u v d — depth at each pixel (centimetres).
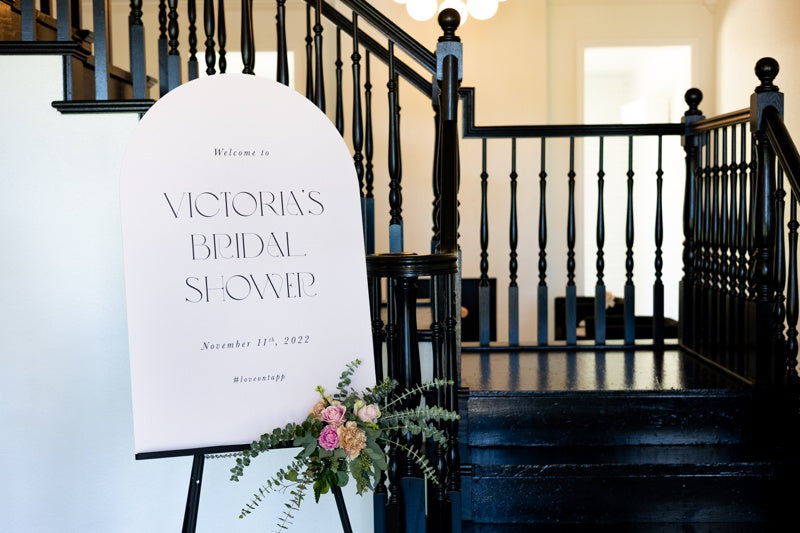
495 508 293
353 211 222
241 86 217
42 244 279
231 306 211
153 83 383
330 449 195
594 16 720
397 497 256
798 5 523
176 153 211
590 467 290
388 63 325
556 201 723
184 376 206
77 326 281
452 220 265
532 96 700
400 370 250
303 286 216
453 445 266
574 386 325
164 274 207
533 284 719
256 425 210
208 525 289
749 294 331
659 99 833
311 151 220
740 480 291
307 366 215
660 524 291
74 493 284
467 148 709
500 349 419
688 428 318
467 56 701
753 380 321
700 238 397
